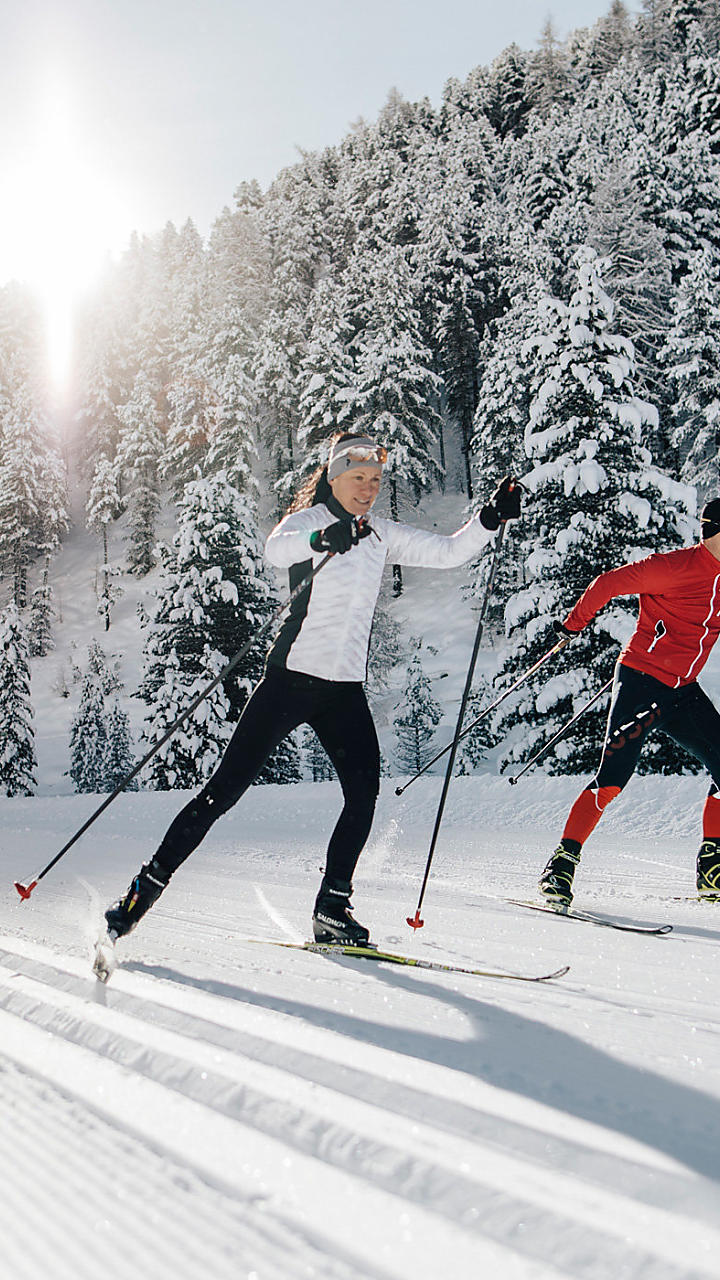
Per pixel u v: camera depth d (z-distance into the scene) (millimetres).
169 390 66625
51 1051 1454
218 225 70438
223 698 22250
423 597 49844
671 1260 698
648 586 3596
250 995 1685
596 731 16828
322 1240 813
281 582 29281
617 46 87875
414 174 74125
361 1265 763
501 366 37875
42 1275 805
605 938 2666
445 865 5441
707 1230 728
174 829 2387
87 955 2156
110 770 42500
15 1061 1460
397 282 51406
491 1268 725
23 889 2393
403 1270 746
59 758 47344
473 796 8766
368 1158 940
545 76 88250
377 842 6887
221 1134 1057
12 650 35906
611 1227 752
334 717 2562
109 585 59531
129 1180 980
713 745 3689
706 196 44375
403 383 49688
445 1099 1068
